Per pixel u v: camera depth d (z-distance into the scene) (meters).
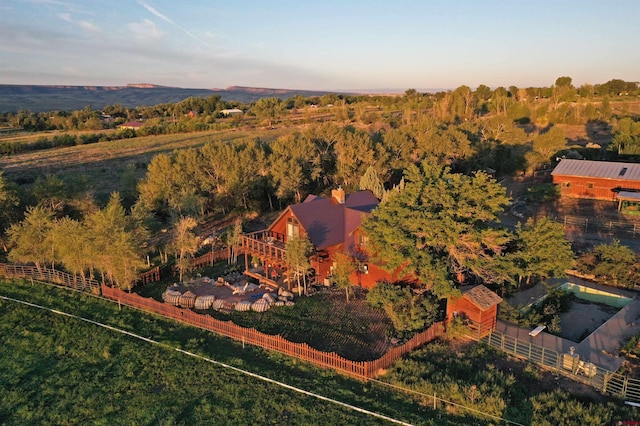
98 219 35.72
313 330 28.83
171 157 61.59
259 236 43.88
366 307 31.91
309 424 20.05
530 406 19.78
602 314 29.78
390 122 112.56
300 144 65.00
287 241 35.09
